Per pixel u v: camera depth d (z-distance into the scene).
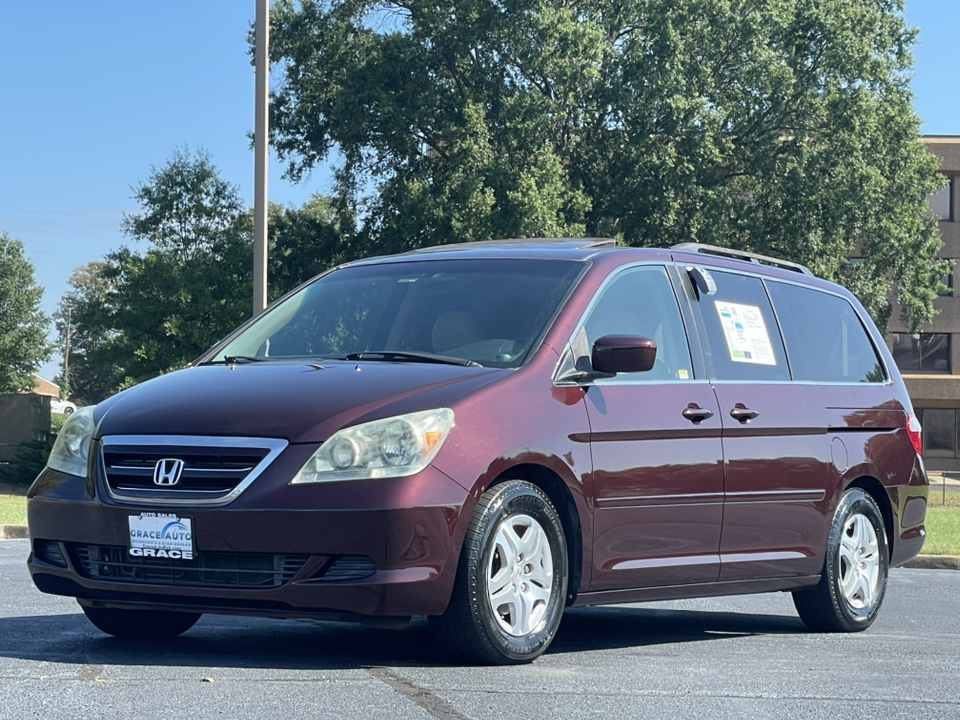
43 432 34.53
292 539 4.68
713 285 6.53
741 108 35.91
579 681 4.79
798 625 7.31
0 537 14.58
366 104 34.59
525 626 5.12
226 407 4.98
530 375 5.32
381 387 5.05
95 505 4.97
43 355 72.69
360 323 5.93
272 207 37.69
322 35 36.56
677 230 35.78
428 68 35.16
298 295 6.40
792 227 35.16
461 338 5.61
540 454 5.16
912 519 7.61
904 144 36.84
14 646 5.39
